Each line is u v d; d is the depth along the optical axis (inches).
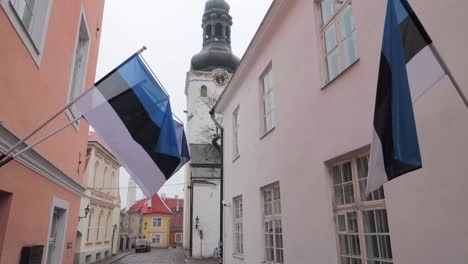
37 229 206.5
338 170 223.9
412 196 154.6
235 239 448.5
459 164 134.6
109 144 152.4
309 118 257.0
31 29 185.3
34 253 191.5
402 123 104.2
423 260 147.3
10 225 165.6
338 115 219.8
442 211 140.1
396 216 162.4
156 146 158.9
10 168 160.2
